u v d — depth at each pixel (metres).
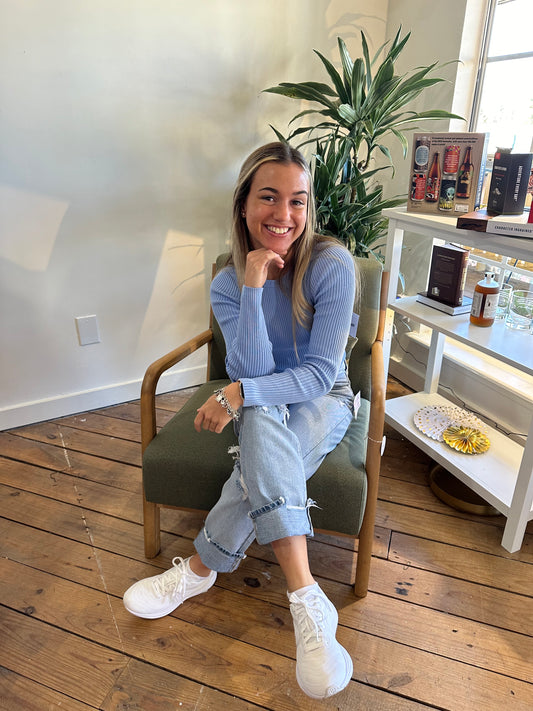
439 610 1.31
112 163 1.91
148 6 1.78
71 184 1.87
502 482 1.57
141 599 1.24
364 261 1.55
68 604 1.32
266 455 1.11
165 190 2.03
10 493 1.72
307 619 1.02
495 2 1.85
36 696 1.12
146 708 1.09
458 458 1.67
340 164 1.88
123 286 2.09
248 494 1.11
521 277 1.89
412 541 1.52
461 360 2.08
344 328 1.23
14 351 1.98
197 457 1.27
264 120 2.13
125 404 2.26
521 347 1.46
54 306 1.99
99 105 1.82
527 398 1.82
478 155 1.54
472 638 1.24
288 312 1.30
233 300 1.33
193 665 1.18
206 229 2.17
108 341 2.14
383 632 1.25
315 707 1.09
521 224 1.30
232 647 1.22
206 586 1.30
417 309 1.79
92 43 1.75
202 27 1.88
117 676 1.15
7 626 1.27
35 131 1.76
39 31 1.67
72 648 1.21
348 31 2.17
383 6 2.21
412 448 1.96
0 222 1.80
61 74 1.73
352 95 1.83
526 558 1.47
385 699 1.11
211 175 2.10
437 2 1.97
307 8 2.04
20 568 1.43
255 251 1.20
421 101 2.14
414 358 2.33
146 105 1.89
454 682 1.14
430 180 1.65
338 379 1.39
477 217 1.42
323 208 1.93
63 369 2.09
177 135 1.98
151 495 1.33
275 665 1.18
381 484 1.76
